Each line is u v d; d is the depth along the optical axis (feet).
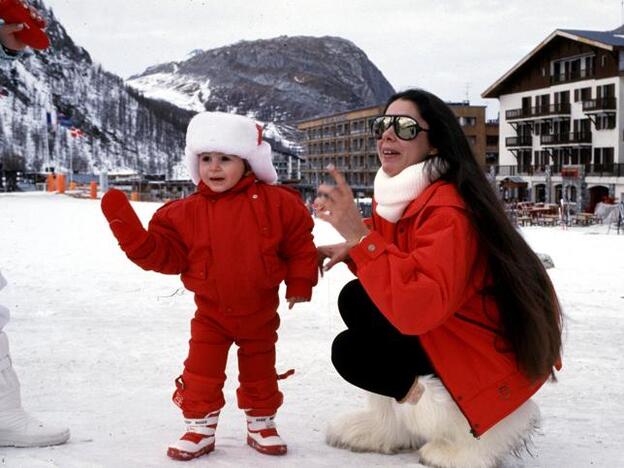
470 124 248.73
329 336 22.06
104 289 30.76
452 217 9.15
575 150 180.14
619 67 168.04
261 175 10.66
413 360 9.60
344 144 275.80
